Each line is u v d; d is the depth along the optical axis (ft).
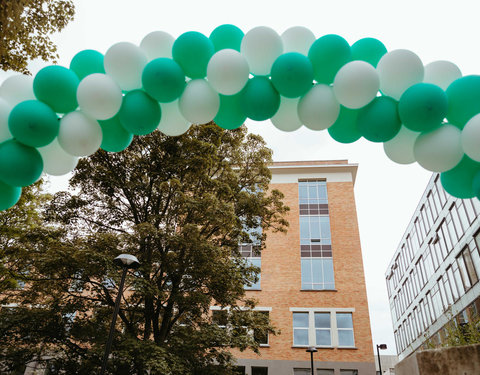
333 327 76.33
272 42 14.69
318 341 75.61
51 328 36.32
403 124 14.82
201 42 14.85
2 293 45.34
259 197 47.62
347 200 91.66
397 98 15.03
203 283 40.70
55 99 14.12
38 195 52.60
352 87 13.79
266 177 50.44
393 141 16.24
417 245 131.75
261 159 50.19
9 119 13.50
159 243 38.01
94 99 13.79
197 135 43.57
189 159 40.93
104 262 33.99
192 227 36.11
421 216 125.18
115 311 30.22
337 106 14.99
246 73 14.44
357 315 77.10
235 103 15.87
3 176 13.58
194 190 43.65
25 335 36.68
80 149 14.44
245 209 46.32
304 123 15.48
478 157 13.57
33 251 39.63
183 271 38.32
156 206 42.52
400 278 161.07
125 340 33.19
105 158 41.42
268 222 50.67
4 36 19.98
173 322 41.45
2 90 14.64
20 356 36.42
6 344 36.86
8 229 46.19
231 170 46.47
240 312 43.52
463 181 15.39
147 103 14.88
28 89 14.76
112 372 33.60
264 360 74.43
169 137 41.14
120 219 43.70
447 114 14.62
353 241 85.92
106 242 36.58
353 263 83.15
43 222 47.06
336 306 78.54
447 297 101.50
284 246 87.10
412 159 16.42
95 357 34.40
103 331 35.50
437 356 13.09
